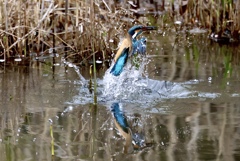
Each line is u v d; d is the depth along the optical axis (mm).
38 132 9695
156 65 14336
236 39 17969
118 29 15859
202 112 10648
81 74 13648
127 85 12031
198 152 8680
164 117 10414
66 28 15977
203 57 15422
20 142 9219
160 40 17656
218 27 18094
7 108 11016
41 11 15852
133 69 12273
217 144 9000
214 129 9734
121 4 20031
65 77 13344
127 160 8344
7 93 12016
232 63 14672
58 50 16234
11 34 15258
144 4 21969
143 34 18453
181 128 9805
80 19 16078
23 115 10578
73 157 8539
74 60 15391
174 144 9023
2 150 8844
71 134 9609
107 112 10766
